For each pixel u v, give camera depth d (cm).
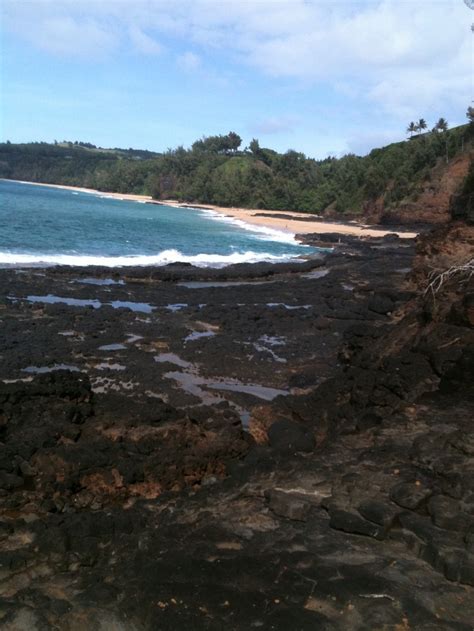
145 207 11569
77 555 589
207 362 1814
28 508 813
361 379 1186
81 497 873
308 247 6006
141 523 673
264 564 524
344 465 733
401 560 535
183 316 2438
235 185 13225
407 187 9362
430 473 684
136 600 488
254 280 3712
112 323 2202
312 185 12612
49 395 1137
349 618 459
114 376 1597
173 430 1070
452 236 2620
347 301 2939
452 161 8869
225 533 591
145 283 3266
